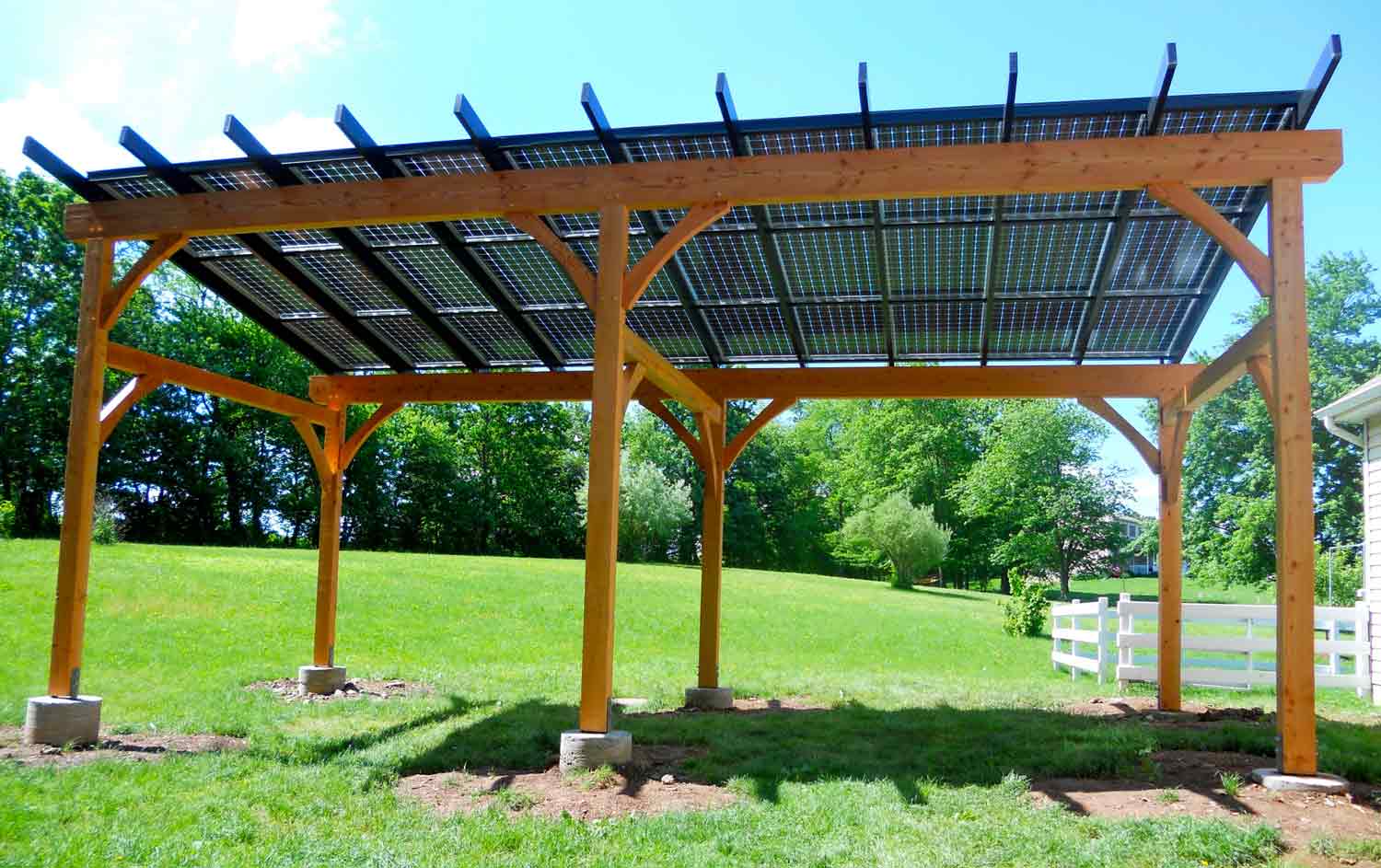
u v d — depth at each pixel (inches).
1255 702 413.4
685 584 944.9
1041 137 263.1
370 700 370.6
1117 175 241.9
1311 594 224.8
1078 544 1727.4
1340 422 487.8
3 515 848.3
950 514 1899.6
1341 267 1407.5
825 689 434.3
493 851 179.0
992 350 389.1
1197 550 1405.0
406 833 189.2
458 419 1875.0
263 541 1578.5
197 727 306.8
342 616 634.2
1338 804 208.4
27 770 237.1
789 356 402.9
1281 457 227.9
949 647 677.9
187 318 1493.6
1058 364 390.6
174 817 197.3
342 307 388.8
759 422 398.9
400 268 362.6
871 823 196.5
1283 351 228.2
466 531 1775.3
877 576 2049.7
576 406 2023.9
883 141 271.1
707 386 402.9
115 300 302.5
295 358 1569.9
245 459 1498.5
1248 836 180.1
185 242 308.0
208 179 312.8
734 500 2047.2
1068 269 335.6
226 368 1494.8
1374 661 446.9
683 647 634.8
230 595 653.9
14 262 1226.6
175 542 1483.8
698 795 223.6
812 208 316.5
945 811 206.5
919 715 346.9
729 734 297.1
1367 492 469.1
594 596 252.1
